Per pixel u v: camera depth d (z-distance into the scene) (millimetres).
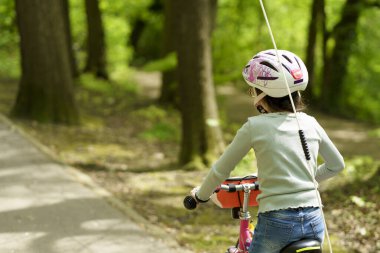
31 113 15117
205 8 12078
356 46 28875
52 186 9805
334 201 9953
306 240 4242
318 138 4562
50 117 15242
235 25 32031
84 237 7746
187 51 12141
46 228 7938
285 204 4266
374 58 29531
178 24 12211
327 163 4773
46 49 15094
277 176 4328
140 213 9172
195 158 12320
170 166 12484
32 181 9969
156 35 40219
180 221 9062
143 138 15898
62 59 15453
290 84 4430
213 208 9867
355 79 30312
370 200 9742
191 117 12352
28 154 11594
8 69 25172
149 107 20828
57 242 7496
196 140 12344
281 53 4527
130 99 22828
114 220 8484
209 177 4559
